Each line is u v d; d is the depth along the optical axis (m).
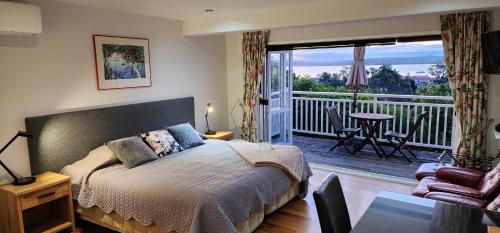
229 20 4.51
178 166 3.40
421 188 3.15
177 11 4.20
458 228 1.72
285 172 3.54
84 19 3.73
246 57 5.43
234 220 2.75
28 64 3.28
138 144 3.67
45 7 3.37
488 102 3.80
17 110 3.23
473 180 3.19
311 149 6.25
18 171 3.26
